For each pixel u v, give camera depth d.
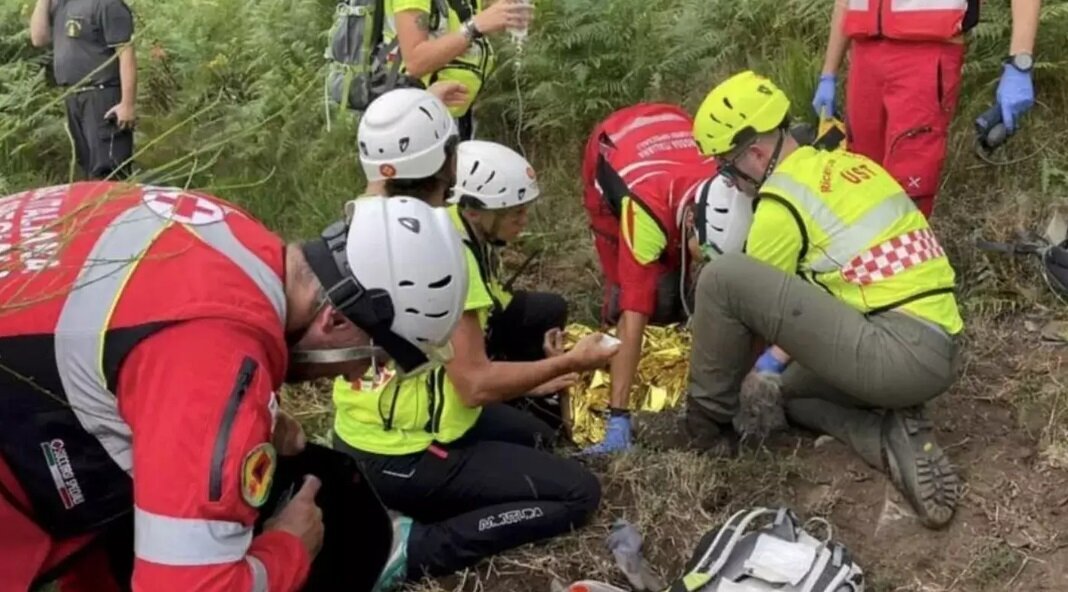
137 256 1.80
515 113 5.25
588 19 5.01
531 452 3.27
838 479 3.31
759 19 5.30
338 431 3.30
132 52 5.37
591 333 3.82
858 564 3.09
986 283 3.95
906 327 3.03
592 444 3.67
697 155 3.63
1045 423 3.37
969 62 4.50
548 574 3.18
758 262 3.13
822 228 3.10
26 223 1.90
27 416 1.82
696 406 3.39
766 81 3.23
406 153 3.14
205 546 1.71
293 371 1.98
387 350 1.93
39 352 1.77
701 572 2.85
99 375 1.77
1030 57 3.54
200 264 1.81
